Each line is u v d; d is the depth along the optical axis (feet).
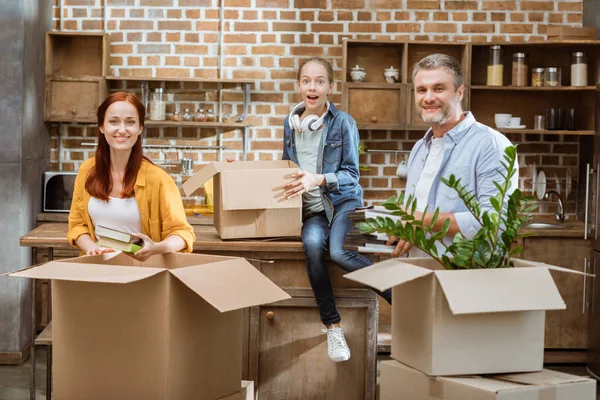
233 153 20.20
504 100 19.84
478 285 6.65
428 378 6.87
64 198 18.79
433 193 9.88
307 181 12.32
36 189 18.51
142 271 6.78
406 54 19.19
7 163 17.17
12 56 17.08
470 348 6.84
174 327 6.86
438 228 9.44
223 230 12.66
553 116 19.03
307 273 12.86
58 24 19.86
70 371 7.19
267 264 13.07
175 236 9.42
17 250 17.24
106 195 9.85
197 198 19.98
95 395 7.11
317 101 13.07
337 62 19.95
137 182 9.82
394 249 9.71
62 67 19.75
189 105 20.04
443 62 9.60
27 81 17.58
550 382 6.67
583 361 18.08
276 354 13.20
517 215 7.42
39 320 18.60
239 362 7.84
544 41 18.85
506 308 6.53
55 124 19.90
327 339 13.10
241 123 19.67
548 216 19.89
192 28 19.95
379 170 20.02
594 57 19.35
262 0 19.93
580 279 17.80
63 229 14.06
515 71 19.07
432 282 6.73
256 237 12.74
